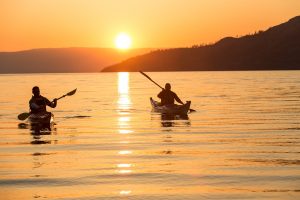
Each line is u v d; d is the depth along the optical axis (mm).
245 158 12562
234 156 12875
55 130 19391
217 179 10352
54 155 13383
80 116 25438
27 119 23031
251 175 10633
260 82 71062
